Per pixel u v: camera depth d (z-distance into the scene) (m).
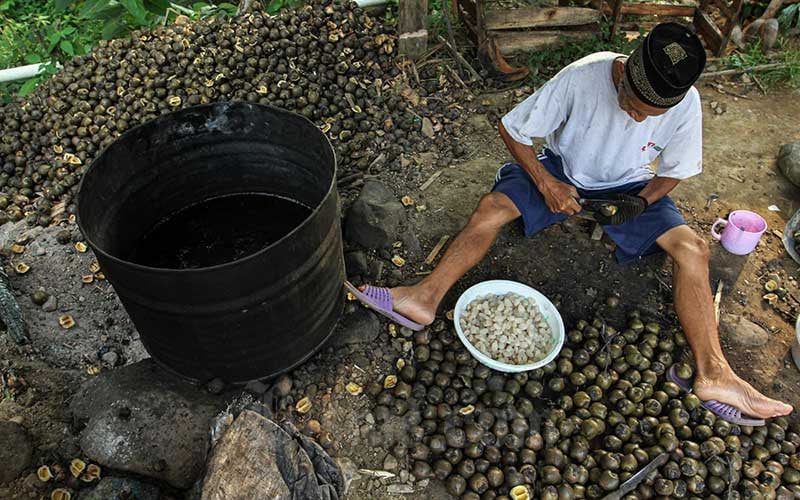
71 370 3.00
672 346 3.12
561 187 3.03
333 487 2.33
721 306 3.39
